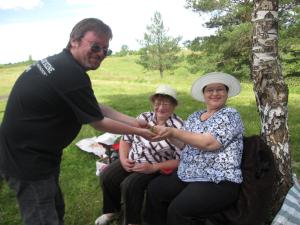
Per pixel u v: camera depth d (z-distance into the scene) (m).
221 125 3.41
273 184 3.29
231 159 3.37
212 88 3.59
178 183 3.63
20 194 2.86
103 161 5.21
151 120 4.13
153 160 3.99
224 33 22.20
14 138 2.76
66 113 2.74
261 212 3.24
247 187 3.32
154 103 4.04
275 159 3.75
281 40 20.45
